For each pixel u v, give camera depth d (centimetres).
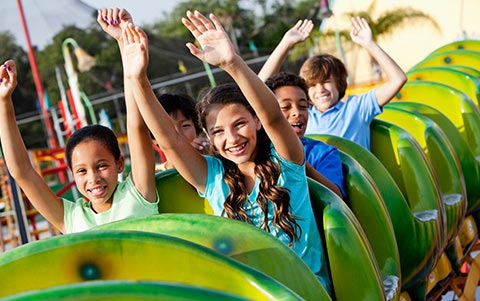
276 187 269
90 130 303
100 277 177
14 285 172
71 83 2002
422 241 365
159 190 302
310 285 212
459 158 493
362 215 316
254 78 258
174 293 147
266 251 206
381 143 411
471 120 523
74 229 314
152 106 279
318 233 273
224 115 269
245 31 4453
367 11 2370
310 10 4478
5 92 301
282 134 269
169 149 284
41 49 4669
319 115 436
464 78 587
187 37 5044
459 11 2109
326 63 434
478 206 526
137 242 178
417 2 2223
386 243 315
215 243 204
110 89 3209
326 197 278
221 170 285
